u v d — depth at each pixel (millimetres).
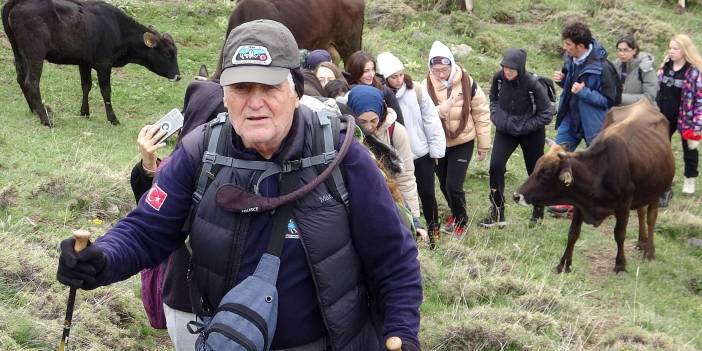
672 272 7844
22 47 9055
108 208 6379
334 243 2430
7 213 5824
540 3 16078
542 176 7164
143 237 2486
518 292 6094
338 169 2443
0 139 7742
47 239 5406
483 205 9195
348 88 5254
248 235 2408
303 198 2408
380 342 2652
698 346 5996
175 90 11273
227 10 13984
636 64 9445
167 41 10438
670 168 7879
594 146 7273
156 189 2498
